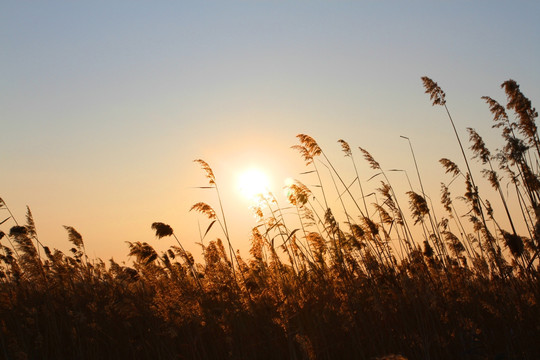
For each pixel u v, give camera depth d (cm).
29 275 338
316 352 267
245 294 321
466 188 374
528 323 281
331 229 336
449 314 287
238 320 298
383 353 266
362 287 313
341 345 280
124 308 292
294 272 337
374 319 291
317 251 337
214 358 287
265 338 291
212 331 298
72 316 304
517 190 354
